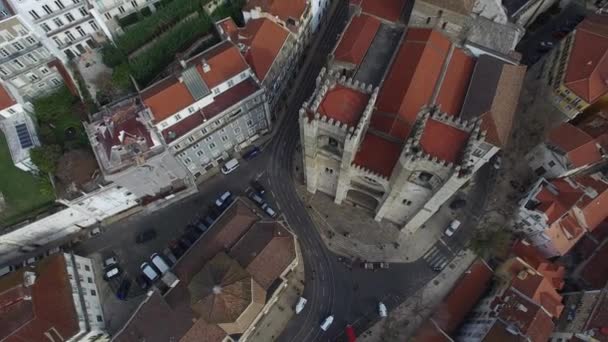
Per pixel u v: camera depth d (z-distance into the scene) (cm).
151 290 8225
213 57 8950
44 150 8650
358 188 9000
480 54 9456
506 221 9994
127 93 9556
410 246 9869
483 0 9325
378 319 9225
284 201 10331
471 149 6266
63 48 9438
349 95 6781
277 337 9112
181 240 9875
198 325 7688
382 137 7950
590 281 9094
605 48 9438
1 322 7469
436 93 8844
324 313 9306
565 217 9056
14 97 8994
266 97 9788
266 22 9856
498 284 8925
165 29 9844
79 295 8619
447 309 8975
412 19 9169
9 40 8300
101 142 8156
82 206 9012
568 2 12062
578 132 9350
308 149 7725
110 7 9550
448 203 10219
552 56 10631
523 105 11038
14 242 9106
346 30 9625
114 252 9906
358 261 9725
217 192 10456
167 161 8494
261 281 8169
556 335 8519
